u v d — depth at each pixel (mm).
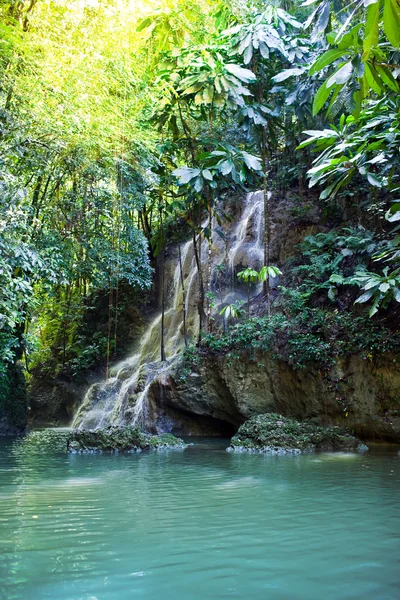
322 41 11039
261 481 5969
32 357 21453
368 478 6141
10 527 3785
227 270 16359
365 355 10594
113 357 19328
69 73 9789
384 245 11508
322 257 12586
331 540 3438
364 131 7742
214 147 13102
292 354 11430
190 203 13680
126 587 2551
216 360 12641
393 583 2623
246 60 11281
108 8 9734
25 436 13656
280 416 10391
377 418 10375
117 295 18922
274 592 2492
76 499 4910
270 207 16297
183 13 9055
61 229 12680
